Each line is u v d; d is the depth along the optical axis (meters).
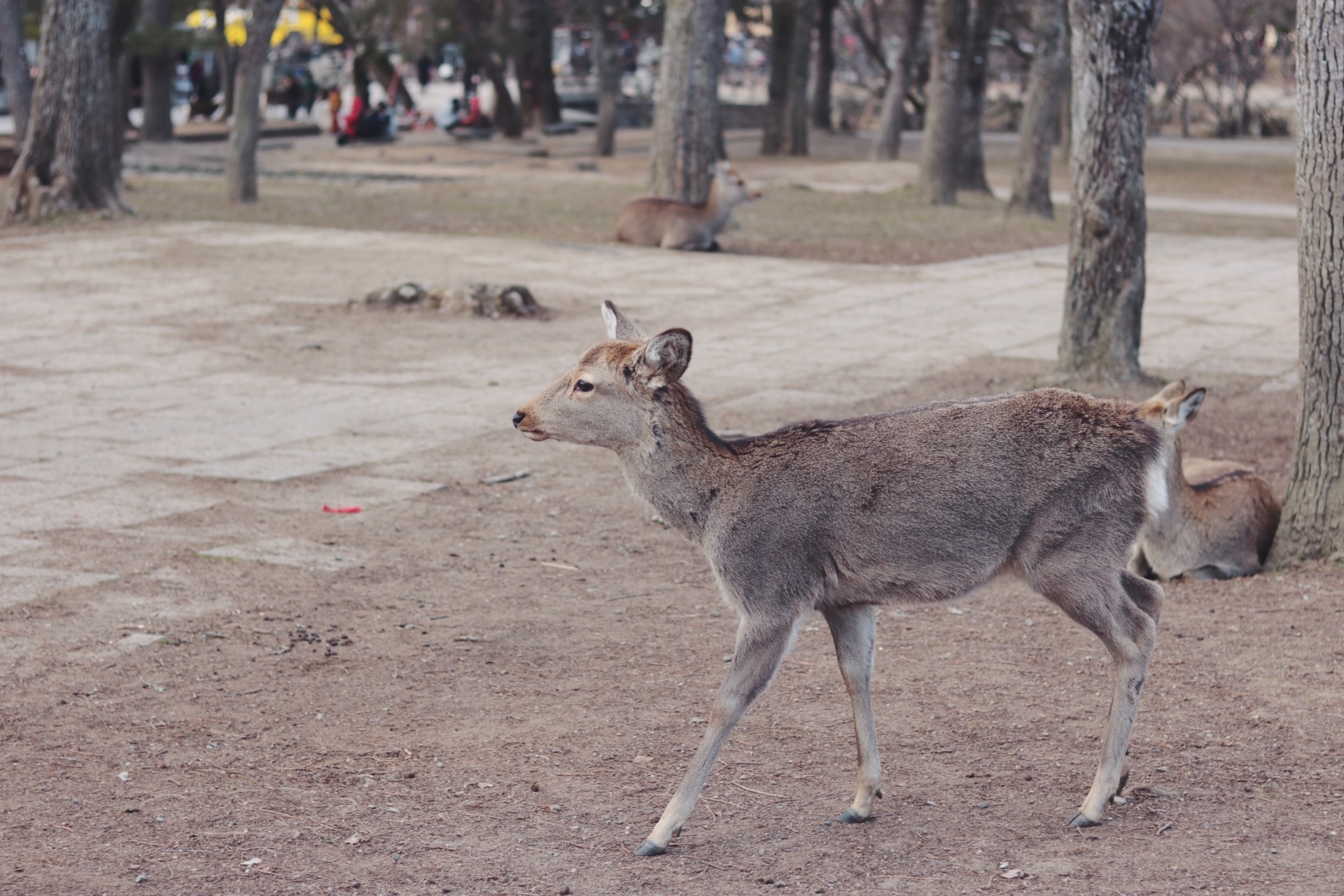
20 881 4.51
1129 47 11.62
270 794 5.21
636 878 4.56
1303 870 4.52
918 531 4.74
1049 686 6.25
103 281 17.86
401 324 15.45
